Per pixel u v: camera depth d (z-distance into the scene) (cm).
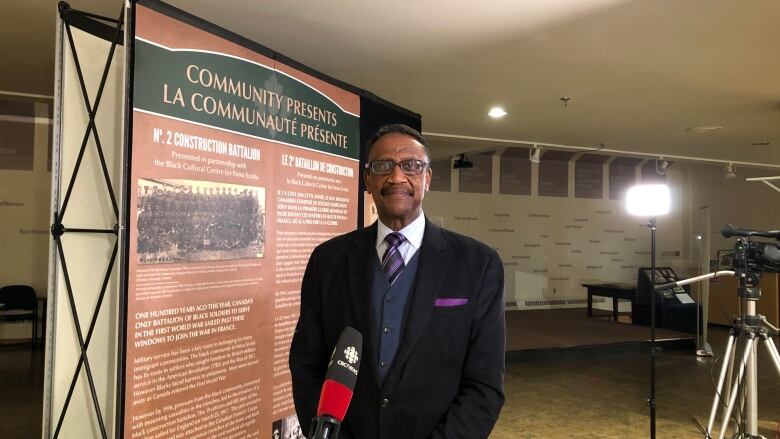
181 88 207
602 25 329
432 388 127
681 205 1066
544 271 1001
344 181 303
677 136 680
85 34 212
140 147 193
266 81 247
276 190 254
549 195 1010
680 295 773
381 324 131
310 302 146
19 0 306
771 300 785
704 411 441
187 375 210
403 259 135
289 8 309
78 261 211
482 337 131
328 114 290
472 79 443
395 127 141
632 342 671
